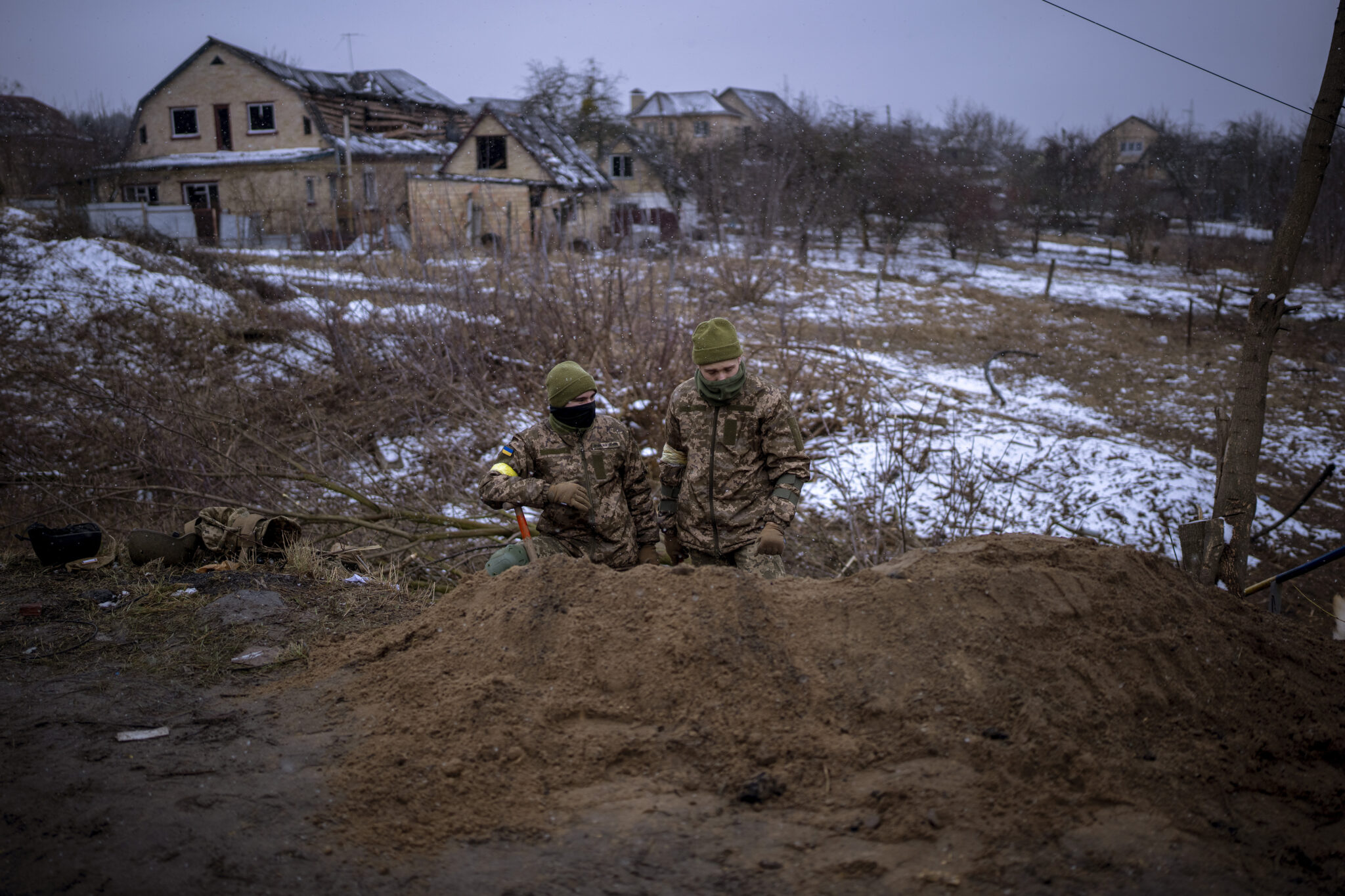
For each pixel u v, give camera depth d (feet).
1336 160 100.42
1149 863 7.02
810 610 10.11
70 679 10.78
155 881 6.98
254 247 88.74
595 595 10.52
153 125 107.24
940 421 39.04
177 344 43.19
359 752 8.79
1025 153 156.46
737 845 7.36
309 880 7.01
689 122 165.78
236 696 10.41
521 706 9.16
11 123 106.22
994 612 9.80
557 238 47.75
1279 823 7.64
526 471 13.12
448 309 39.09
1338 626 13.39
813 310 69.10
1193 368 58.34
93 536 15.55
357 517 22.67
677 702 9.16
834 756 8.34
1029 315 78.38
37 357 39.91
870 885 6.82
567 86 154.30
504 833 7.61
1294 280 101.30
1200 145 155.74
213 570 15.23
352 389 38.63
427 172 109.50
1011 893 6.67
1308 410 48.52
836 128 115.65
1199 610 10.29
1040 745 8.17
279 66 106.42
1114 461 34.94
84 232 59.06
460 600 11.66
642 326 37.65
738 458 12.48
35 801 8.07
